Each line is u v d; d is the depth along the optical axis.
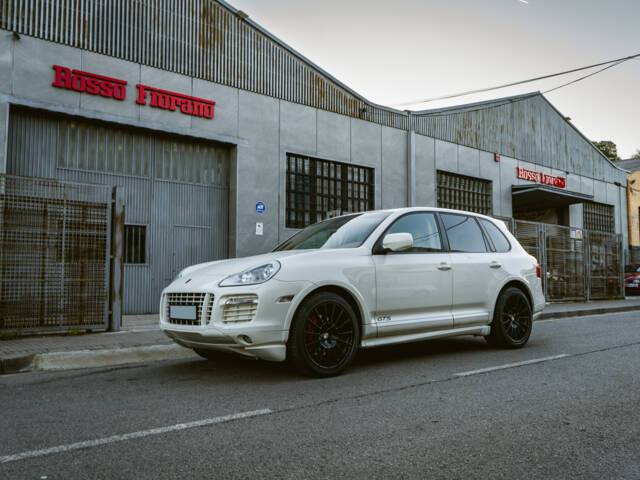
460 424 3.11
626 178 24.08
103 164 9.91
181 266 10.73
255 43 11.86
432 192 15.23
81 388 4.20
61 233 6.75
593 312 11.49
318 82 12.91
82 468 2.45
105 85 9.70
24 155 9.11
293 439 2.85
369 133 13.85
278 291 4.16
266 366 5.01
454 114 16.27
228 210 11.45
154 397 3.85
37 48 9.10
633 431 2.99
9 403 3.71
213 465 2.48
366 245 4.88
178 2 10.77
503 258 6.06
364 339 4.69
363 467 2.45
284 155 12.08
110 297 7.16
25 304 6.44
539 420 3.19
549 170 19.75
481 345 6.34
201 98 10.89
